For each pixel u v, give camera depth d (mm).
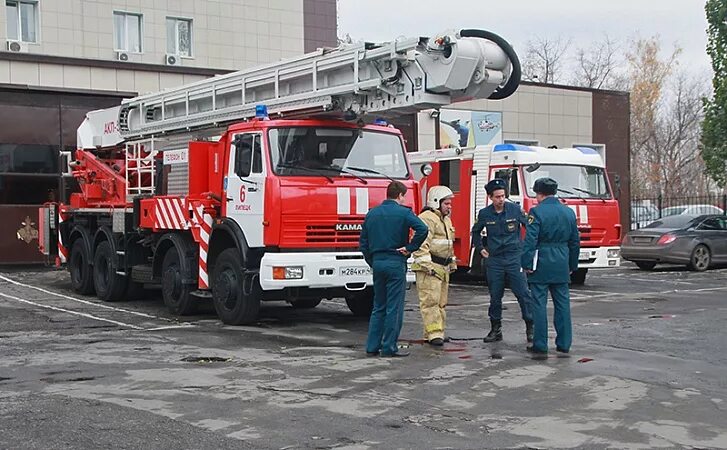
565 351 10086
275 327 12344
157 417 6945
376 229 9812
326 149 12094
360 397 7699
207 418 6938
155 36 31406
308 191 11742
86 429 6578
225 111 13945
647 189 57344
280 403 7465
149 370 8961
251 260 12062
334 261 11758
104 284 16078
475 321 13023
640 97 58594
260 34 33875
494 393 7879
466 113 28312
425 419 6926
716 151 26906
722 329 12031
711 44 26688
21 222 22891
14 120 22828
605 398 7688
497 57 11125
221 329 12094
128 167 16094
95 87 24094
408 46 11102
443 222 10609
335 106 12070
